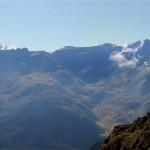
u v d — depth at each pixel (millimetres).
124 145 119375
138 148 108812
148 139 106750
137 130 126188
